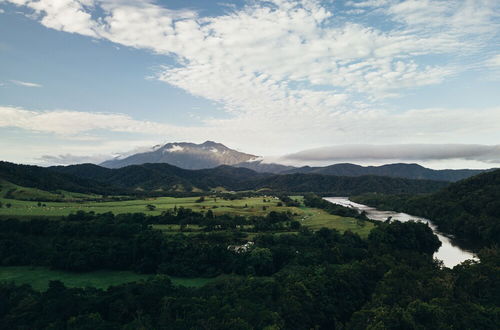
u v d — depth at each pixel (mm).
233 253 132750
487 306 80250
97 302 82125
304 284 94500
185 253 130500
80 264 121125
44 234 147625
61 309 79375
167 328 69188
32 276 116562
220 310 76375
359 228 178000
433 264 122875
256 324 71188
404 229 159500
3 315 80312
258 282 103250
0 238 136875
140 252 129875
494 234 170625
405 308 78500
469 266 103688
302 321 78875
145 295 86125
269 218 190000
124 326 70750
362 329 71125
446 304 77188
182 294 92250
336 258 129000
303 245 146000
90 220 163000
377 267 112938
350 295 97125
